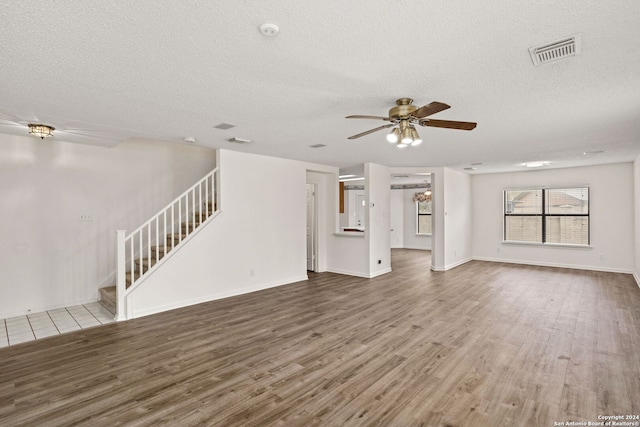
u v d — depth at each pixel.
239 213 5.18
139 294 4.09
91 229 4.84
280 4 1.52
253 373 2.62
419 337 3.37
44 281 4.43
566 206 7.36
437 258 7.18
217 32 1.77
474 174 8.61
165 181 5.58
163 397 2.28
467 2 1.51
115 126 3.70
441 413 2.09
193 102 2.89
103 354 2.99
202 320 3.93
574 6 1.54
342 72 2.28
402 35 1.81
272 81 2.43
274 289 5.50
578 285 5.66
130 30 1.74
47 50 1.95
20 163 4.27
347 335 3.44
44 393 2.34
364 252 6.53
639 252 5.71
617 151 5.23
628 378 2.51
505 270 7.11
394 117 2.79
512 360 2.83
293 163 6.09
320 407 2.16
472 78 2.38
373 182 6.54
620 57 2.06
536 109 3.08
